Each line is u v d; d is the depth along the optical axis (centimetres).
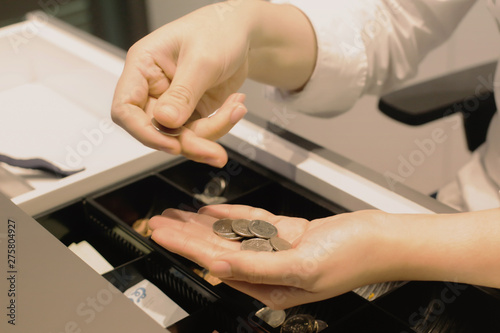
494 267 71
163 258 77
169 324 74
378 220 72
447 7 103
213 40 77
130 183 89
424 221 72
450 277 72
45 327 63
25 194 83
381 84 105
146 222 89
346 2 98
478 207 99
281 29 89
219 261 67
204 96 83
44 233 70
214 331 74
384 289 77
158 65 76
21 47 110
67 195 85
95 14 163
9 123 102
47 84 112
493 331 74
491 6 98
